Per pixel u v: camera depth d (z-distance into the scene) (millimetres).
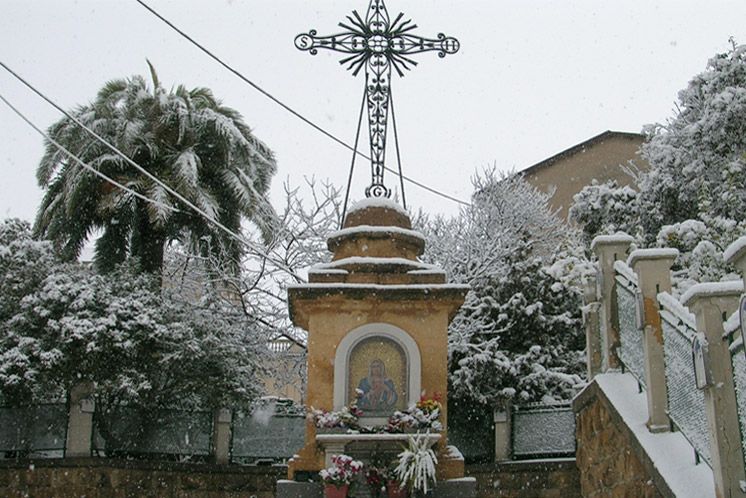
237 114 22688
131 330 17344
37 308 17156
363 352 10031
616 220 17891
